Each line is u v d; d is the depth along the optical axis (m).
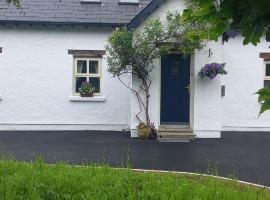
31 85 16.56
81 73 16.66
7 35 16.44
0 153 11.52
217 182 7.41
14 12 16.22
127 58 13.81
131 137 14.66
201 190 5.86
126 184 6.15
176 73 15.20
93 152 12.05
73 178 6.39
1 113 16.56
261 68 16.53
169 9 14.17
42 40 16.50
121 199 5.40
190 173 8.93
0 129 16.56
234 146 13.37
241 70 16.52
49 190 5.54
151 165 10.40
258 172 9.99
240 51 16.47
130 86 16.12
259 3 2.34
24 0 16.66
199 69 14.69
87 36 16.56
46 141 14.00
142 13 14.04
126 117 16.64
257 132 16.47
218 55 14.65
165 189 5.87
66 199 5.46
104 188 5.87
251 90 16.56
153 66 14.27
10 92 16.52
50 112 16.61
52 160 10.88
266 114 16.62
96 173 7.06
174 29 13.61
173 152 12.17
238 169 10.26
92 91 16.52
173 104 15.23
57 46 16.55
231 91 16.55
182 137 14.45
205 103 14.74
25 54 16.50
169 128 14.69
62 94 16.62
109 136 15.08
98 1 16.89
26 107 16.56
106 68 16.56
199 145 13.39
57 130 16.58
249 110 16.58
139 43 13.82
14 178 6.20
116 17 16.45
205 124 14.77
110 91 16.62
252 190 6.82
